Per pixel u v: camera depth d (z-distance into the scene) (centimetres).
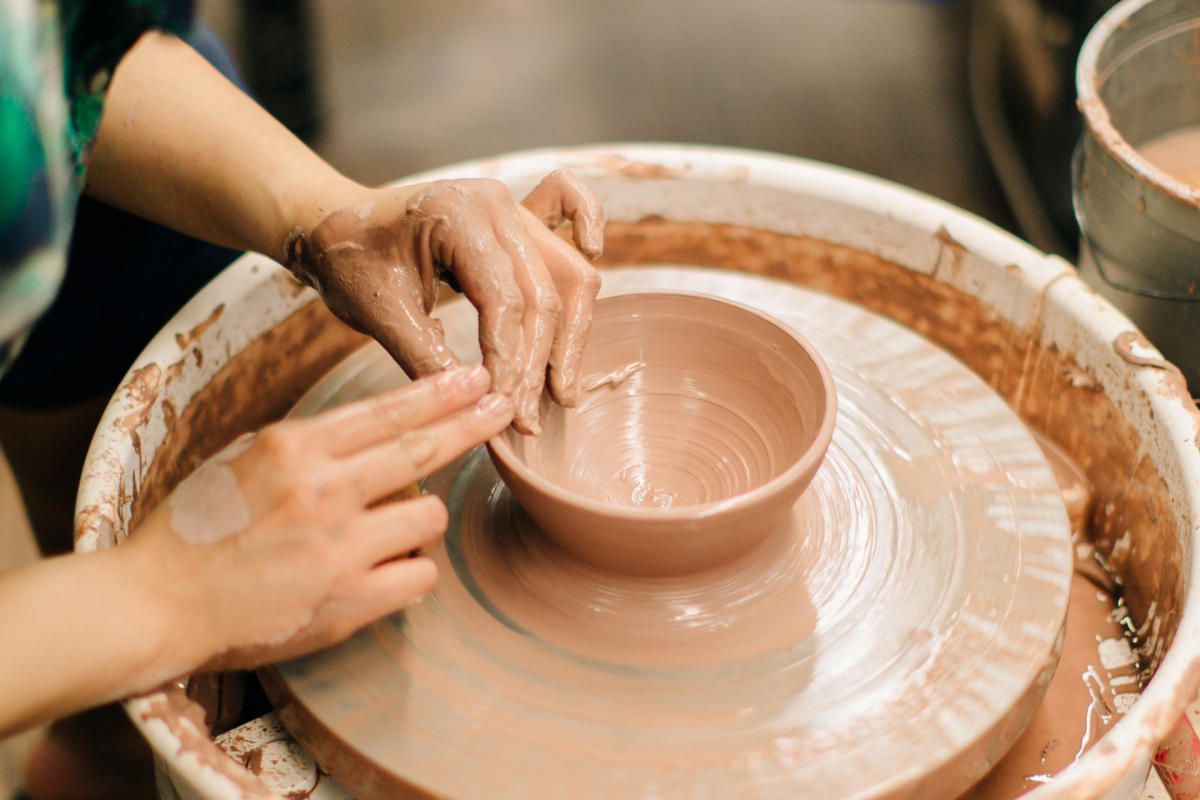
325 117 322
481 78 341
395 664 103
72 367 162
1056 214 266
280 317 142
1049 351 137
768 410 120
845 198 149
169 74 126
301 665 103
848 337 142
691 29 366
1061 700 113
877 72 341
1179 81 168
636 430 127
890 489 120
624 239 162
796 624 106
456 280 113
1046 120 271
